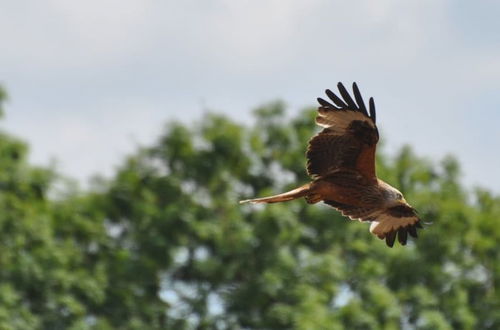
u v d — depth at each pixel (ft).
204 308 182.39
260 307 179.11
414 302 183.62
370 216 91.86
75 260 183.21
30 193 188.03
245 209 195.42
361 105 87.35
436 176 207.62
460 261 194.70
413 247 193.88
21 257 176.55
